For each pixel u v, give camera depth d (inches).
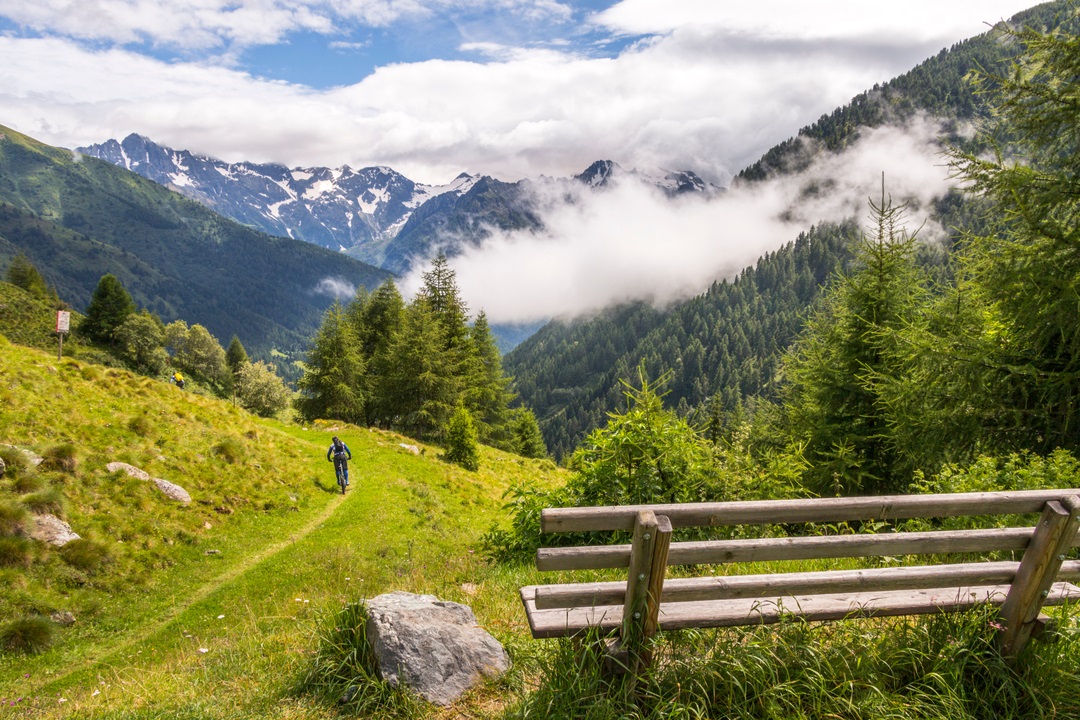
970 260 433.7
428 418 2034.9
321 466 1063.6
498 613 271.1
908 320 619.5
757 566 287.7
